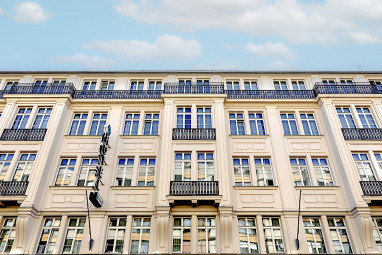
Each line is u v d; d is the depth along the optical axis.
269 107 16.86
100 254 12.16
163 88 18.16
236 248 12.33
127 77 18.52
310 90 17.44
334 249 12.44
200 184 13.32
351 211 13.10
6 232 12.96
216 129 15.28
